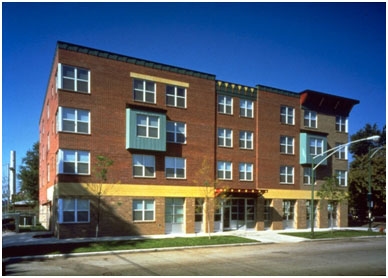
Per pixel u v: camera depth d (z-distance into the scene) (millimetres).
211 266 15328
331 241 26547
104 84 26141
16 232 28156
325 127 38375
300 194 35688
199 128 30125
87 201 24734
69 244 20609
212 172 30375
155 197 27438
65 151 24312
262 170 33344
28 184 56781
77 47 25328
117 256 17844
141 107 26891
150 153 27578
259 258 17672
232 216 31656
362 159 50219
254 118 33625
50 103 30453
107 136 25906
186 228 28625
